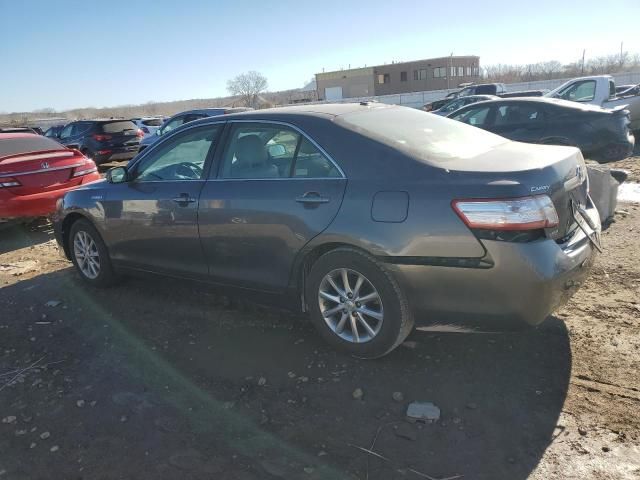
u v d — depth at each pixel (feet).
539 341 12.07
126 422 10.14
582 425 9.22
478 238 9.62
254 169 12.73
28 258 21.94
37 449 9.53
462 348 11.95
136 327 14.25
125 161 57.06
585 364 11.05
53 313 15.52
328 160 11.51
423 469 8.51
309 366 11.68
